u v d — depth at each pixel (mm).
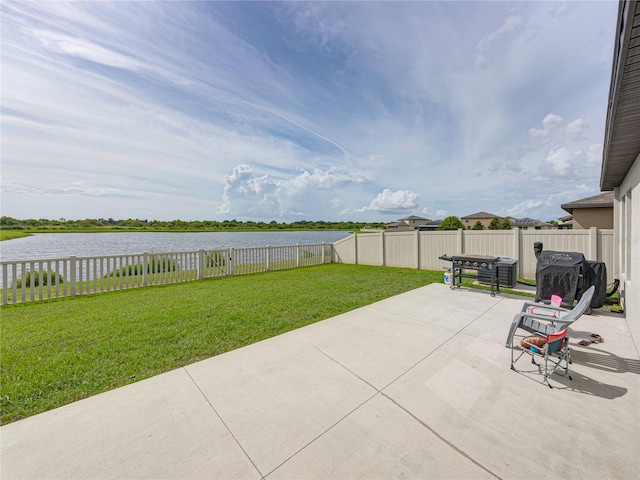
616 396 2547
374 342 3775
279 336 4004
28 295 6969
